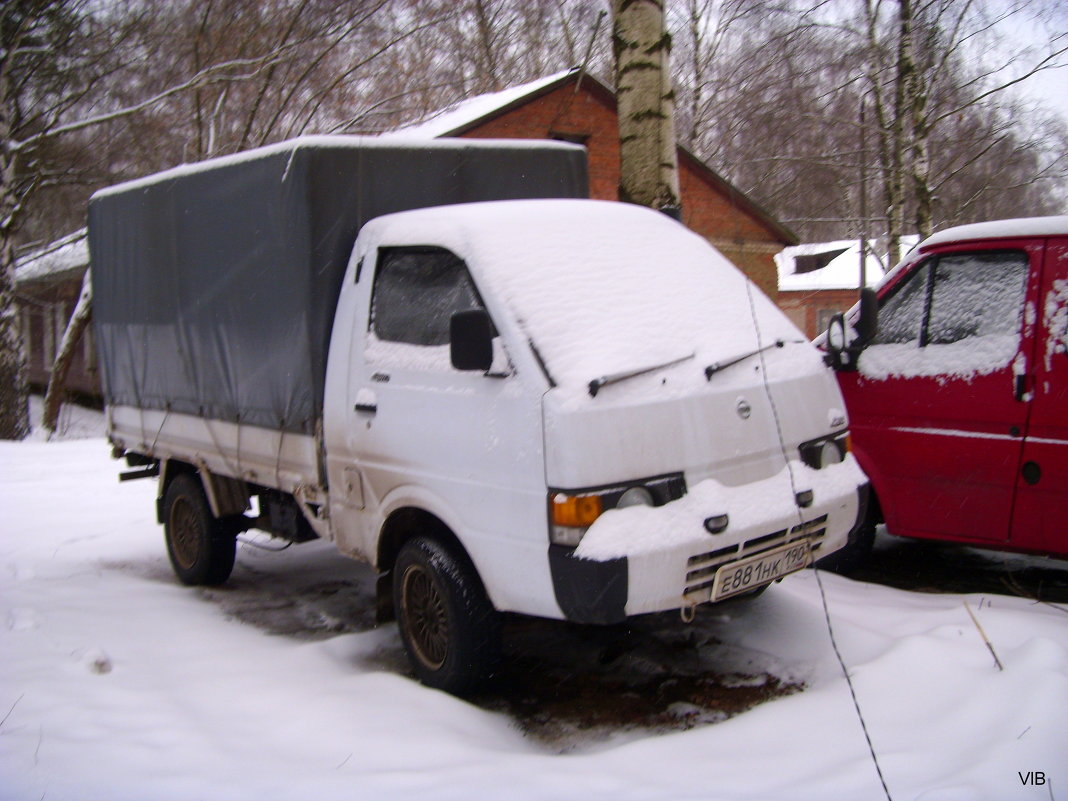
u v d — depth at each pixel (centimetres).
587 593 342
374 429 439
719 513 367
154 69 1905
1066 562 584
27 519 848
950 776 299
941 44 1348
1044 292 486
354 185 486
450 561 407
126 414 695
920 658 386
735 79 1722
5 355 1666
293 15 1739
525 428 365
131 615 534
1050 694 333
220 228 549
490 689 431
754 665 431
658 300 420
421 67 2036
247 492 612
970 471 502
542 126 1898
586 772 323
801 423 421
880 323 552
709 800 295
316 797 305
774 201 1588
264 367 518
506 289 394
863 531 555
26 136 1920
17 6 1658
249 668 445
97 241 712
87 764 333
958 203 1488
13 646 466
